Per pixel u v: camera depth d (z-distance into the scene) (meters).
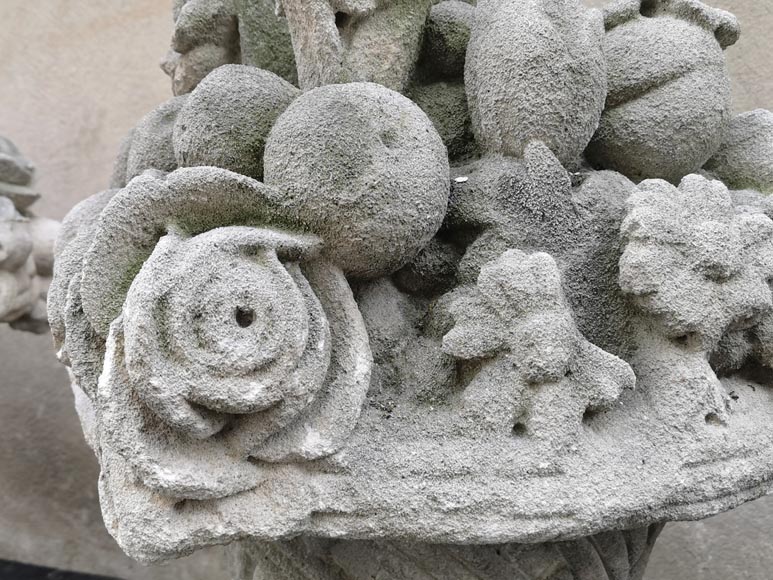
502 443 0.61
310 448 0.58
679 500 0.62
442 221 0.69
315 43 0.72
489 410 0.61
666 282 0.65
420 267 0.72
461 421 0.62
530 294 0.62
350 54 0.74
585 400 0.62
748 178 0.86
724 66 0.78
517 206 0.69
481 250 0.69
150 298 0.54
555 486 0.59
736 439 0.65
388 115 0.64
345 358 0.61
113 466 0.60
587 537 0.80
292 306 0.57
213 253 0.56
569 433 0.60
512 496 0.58
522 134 0.70
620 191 0.73
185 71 0.97
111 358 0.56
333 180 0.60
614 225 0.71
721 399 0.65
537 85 0.69
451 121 0.80
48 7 2.01
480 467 0.59
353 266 0.64
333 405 0.60
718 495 0.63
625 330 0.70
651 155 0.76
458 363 0.66
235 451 0.57
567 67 0.69
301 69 0.75
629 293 0.67
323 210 0.61
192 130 0.69
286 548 0.82
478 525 0.58
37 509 2.01
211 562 1.83
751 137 0.87
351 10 0.73
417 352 0.68
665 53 0.75
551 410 0.60
